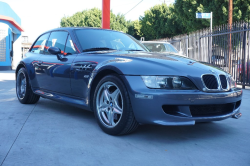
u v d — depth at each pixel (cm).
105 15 1226
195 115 248
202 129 304
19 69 449
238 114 289
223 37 834
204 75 250
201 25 2088
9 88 640
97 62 285
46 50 394
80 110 389
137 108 239
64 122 316
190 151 231
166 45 840
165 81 236
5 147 227
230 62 801
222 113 266
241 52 768
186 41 1183
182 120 237
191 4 2070
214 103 248
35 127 291
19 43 2209
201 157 217
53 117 341
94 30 369
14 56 2184
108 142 247
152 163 202
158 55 292
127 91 247
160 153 224
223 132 295
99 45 340
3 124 301
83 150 225
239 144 253
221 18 1883
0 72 1395
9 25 1809
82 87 301
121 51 318
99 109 281
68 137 259
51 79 357
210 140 264
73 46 338
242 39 752
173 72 242
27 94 416
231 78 285
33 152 217
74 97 321
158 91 233
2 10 1728
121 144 243
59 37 376
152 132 283
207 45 949
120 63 261
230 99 262
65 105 427
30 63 410
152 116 234
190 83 242
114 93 265
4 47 1745
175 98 232
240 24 773
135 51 324
